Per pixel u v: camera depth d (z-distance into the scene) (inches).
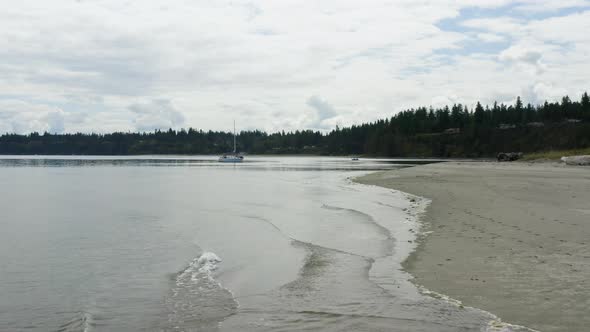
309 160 6274.6
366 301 332.5
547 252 443.2
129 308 346.9
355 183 1630.2
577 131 5226.4
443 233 574.2
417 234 582.2
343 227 680.4
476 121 6692.9
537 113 6638.8
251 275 428.8
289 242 582.2
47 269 474.6
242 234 665.6
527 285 342.0
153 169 3617.1
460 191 1067.9
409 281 374.9
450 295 332.8
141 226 766.5
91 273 456.1
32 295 385.7
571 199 838.5
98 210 1016.9
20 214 957.8
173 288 396.2
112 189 1651.1
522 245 477.7
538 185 1107.9
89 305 356.8
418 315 298.4
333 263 457.7
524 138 5713.6
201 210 978.7
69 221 844.0
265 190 1482.5
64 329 311.0
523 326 269.4
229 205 1066.1
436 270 402.0
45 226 782.5
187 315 325.7
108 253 551.2
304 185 1681.8
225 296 367.6
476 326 275.1
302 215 830.5
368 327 282.8
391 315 301.6
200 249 563.8
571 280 349.7
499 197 896.3
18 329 311.6
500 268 393.4
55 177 2514.8
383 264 444.1
